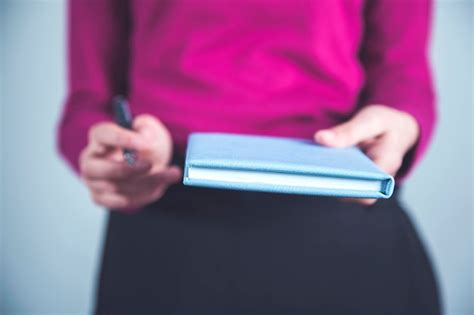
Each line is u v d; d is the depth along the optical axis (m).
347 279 0.47
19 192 1.17
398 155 0.41
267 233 0.47
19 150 1.15
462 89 1.10
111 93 0.63
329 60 0.49
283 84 0.49
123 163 0.47
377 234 0.47
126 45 0.63
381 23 0.57
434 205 1.16
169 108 0.51
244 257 0.47
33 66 1.12
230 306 0.48
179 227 0.49
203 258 0.48
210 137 0.39
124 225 0.54
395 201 0.50
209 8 0.48
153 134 0.48
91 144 0.50
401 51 0.56
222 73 0.49
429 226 1.18
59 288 1.24
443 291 1.21
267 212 0.46
